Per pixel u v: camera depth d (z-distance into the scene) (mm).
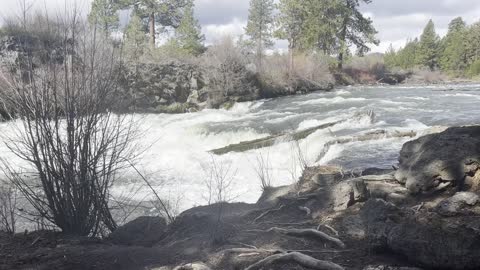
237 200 8148
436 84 47594
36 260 4340
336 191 5352
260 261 3863
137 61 21031
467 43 79625
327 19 44812
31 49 5055
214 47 28703
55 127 5031
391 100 23078
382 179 5793
